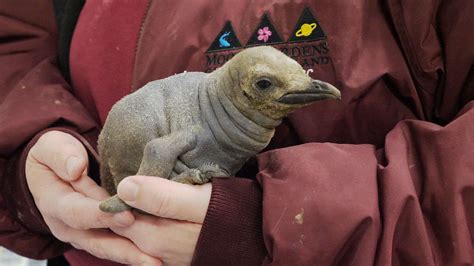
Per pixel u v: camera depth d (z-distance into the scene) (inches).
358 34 25.4
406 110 26.9
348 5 25.4
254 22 26.1
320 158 22.5
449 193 21.8
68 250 31.8
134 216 22.2
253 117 19.8
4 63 33.7
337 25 25.5
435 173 22.5
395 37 26.1
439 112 27.4
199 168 20.8
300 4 25.8
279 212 21.1
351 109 26.0
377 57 25.7
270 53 19.4
